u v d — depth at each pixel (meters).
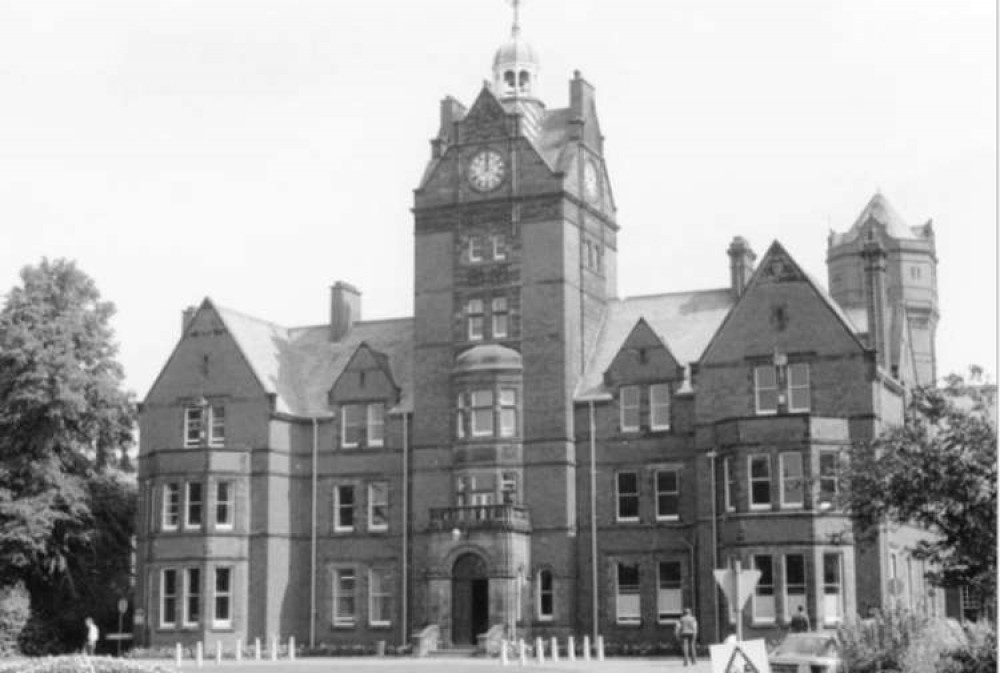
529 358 75.06
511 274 76.12
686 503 71.69
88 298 81.62
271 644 76.00
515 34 82.50
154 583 76.50
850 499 37.81
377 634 76.31
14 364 76.88
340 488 78.94
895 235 103.44
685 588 71.00
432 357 77.25
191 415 80.19
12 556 74.06
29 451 77.12
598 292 79.38
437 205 78.25
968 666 30.84
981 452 35.75
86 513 78.69
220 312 80.56
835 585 64.62
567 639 72.12
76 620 81.38
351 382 79.69
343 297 84.81
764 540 65.19
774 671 43.09
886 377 68.81
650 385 73.44
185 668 59.06
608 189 82.31
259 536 77.12
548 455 73.94
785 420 65.88
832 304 68.31
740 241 77.12
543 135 79.56
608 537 73.00
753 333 69.56
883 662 32.53
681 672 51.72
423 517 76.19
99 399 79.50
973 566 35.56
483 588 73.31
